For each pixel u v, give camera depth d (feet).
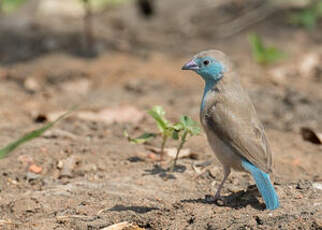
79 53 57.36
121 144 37.06
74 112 43.88
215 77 31.19
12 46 58.65
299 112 46.78
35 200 29.35
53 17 67.51
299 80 55.21
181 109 45.47
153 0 70.28
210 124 29.60
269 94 50.37
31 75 52.85
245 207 27.68
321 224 24.23
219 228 25.29
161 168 33.63
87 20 60.08
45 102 47.52
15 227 26.61
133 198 29.53
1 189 31.42
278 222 24.98
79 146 36.35
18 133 38.96
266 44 61.98
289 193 28.91
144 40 62.75
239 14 69.05
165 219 27.20
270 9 69.05
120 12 71.10
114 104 46.37
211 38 64.59
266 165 28.12
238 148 28.50
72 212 28.04
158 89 50.72
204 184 31.83
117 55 57.62
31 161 34.17
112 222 27.02
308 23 64.80
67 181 32.24
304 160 36.32
